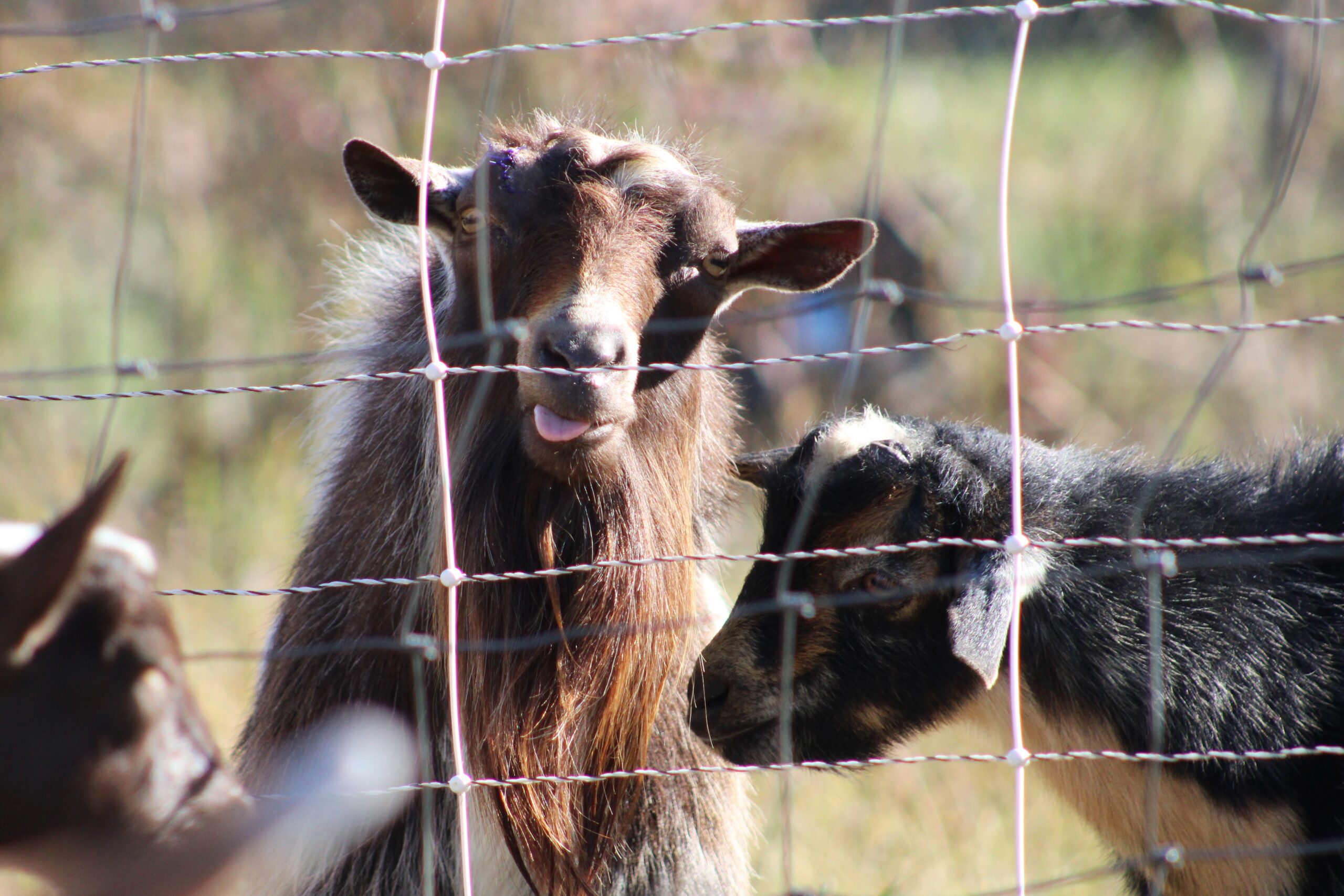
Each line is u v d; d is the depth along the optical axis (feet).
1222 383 68.03
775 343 73.26
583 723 25.49
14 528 14.87
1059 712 25.38
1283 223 73.87
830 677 25.59
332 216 71.82
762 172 73.31
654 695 25.91
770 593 25.70
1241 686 24.34
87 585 14.11
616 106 66.23
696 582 28.17
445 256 26.96
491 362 23.88
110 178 73.20
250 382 67.97
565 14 68.80
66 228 74.64
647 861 26.91
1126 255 82.02
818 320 76.23
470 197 25.48
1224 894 25.02
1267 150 77.87
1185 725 24.34
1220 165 80.23
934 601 25.08
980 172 87.51
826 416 34.81
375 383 28.63
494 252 25.11
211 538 57.11
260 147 72.49
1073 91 94.73
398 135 70.85
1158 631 23.76
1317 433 40.32
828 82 81.15
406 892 25.49
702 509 29.37
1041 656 25.12
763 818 34.27
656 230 25.04
